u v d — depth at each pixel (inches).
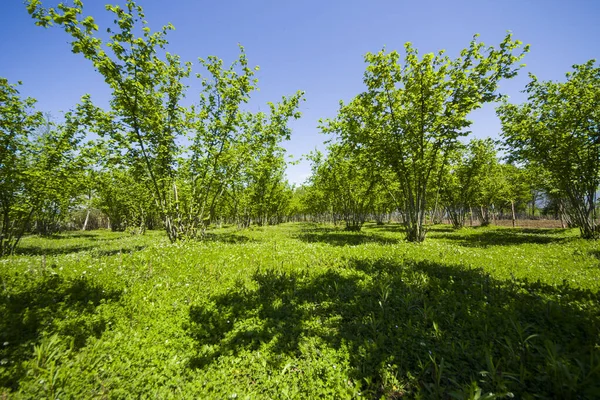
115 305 237.1
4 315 201.2
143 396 143.0
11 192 594.2
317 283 300.4
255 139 748.6
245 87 648.4
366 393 141.9
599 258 408.5
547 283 281.1
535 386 134.5
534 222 2096.5
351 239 780.6
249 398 141.6
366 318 214.4
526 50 545.6
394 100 661.9
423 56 573.0
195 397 144.5
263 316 227.9
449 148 669.9
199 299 258.1
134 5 462.6
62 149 619.2
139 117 549.0
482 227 1472.7
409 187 698.2
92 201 1627.7
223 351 180.5
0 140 531.2
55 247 813.9
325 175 1230.3
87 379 152.0
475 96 589.6
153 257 380.5
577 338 170.9
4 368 152.5
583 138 655.1
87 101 503.8
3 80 515.5
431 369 156.9
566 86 647.1
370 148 722.2
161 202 624.4
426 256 422.6
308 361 168.1
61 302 230.4
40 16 390.6
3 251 608.4
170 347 187.9
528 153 733.9
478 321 199.8
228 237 924.0
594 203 693.3
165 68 573.6
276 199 2039.9
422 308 225.8
